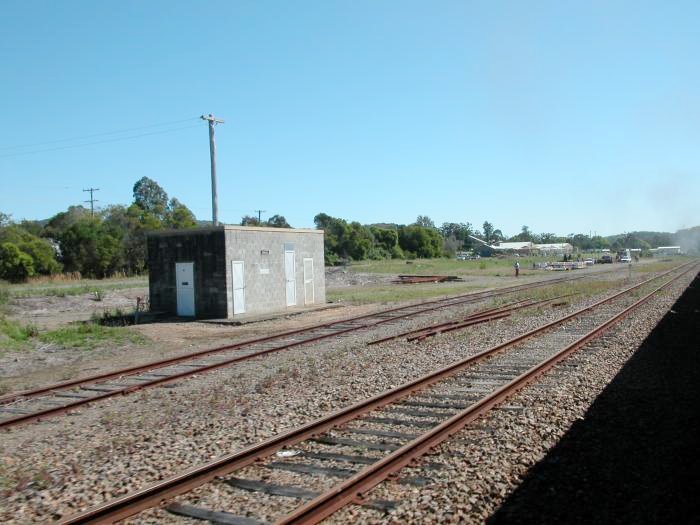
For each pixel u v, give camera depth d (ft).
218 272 77.41
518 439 24.58
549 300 89.56
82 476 22.31
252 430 27.27
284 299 87.51
